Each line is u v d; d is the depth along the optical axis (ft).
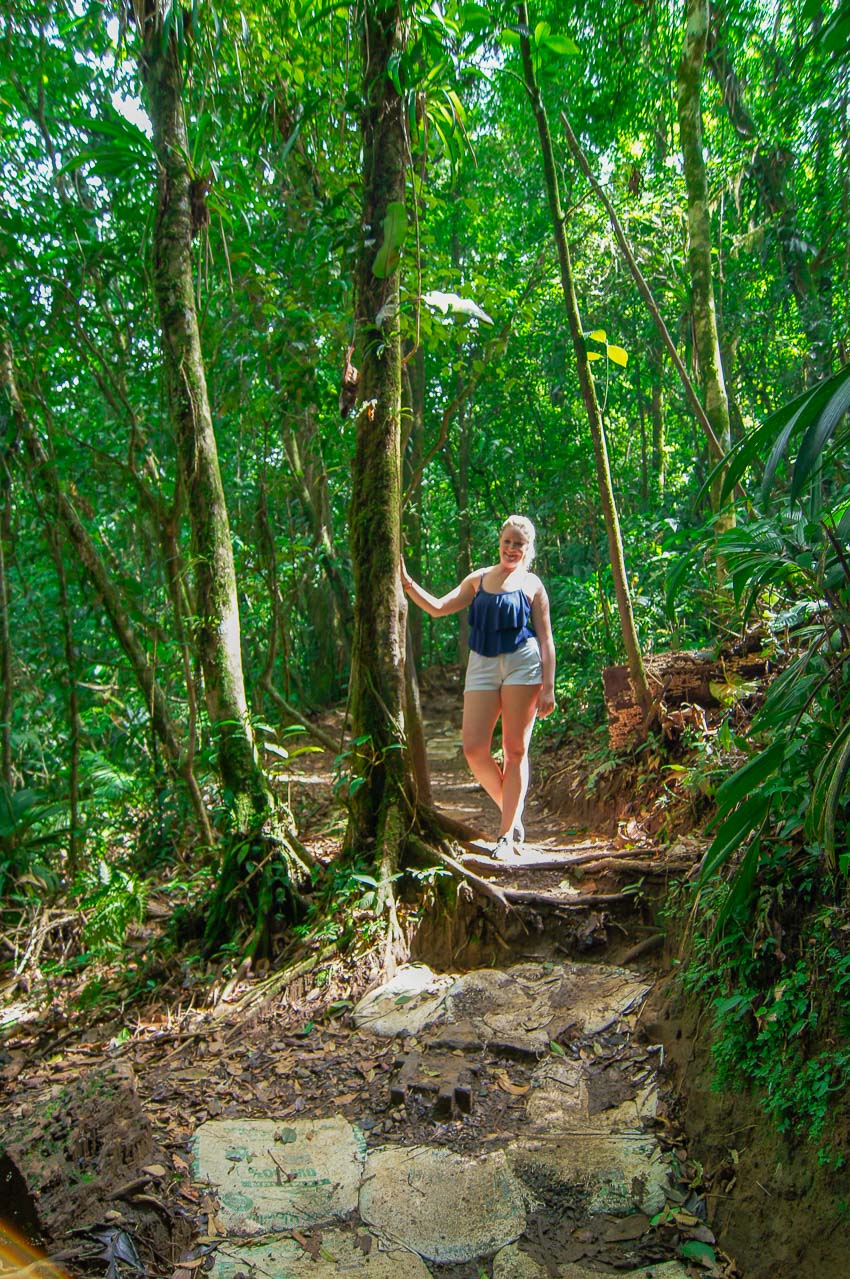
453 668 43.65
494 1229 7.51
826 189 20.75
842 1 5.80
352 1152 8.54
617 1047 9.67
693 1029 9.07
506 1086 9.31
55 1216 7.14
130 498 19.15
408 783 13.25
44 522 16.62
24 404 17.21
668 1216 7.51
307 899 13.19
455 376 35.42
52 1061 10.93
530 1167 8.14
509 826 13.57
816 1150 6.92
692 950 9.66
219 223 15.83
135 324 16.84
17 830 16.72
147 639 18.43
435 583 52.90
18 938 14.94
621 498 28.17
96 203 16.17
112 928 13.53
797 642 13.41
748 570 8.25
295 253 17.37
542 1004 10.55
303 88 15.80
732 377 26.71
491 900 12.08
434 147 14.78
